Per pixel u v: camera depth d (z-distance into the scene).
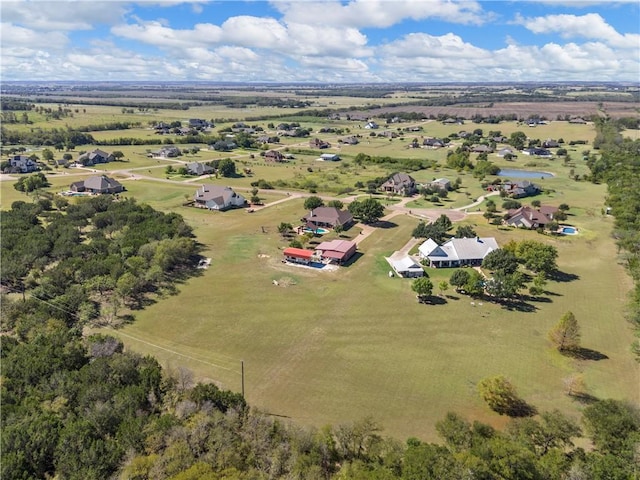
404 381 59.44
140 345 67.19
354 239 115.31
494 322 74.88
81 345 60.56
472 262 99.56
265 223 127.31
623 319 75.88
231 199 143.12
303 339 69.38
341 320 75.19
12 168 182.25
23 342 64.56
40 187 156.88
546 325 74.00
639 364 63.66
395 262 99.25
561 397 56.62
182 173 188.12
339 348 67.00
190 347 66.88
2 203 138.62
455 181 177.25
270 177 187.62
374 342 68.69
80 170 192.12
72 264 85.81
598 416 46.09
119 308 77.38
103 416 46.25
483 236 116.75
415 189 165.12
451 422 46.66
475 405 54.94
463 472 37.25
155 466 40.00
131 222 112.75
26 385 53.03
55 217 122.00
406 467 38.94
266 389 57.53
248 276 92.19
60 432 44.78
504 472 38.47
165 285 87.06
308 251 100.62
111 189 156.62
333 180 182.25
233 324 73.56
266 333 71.00
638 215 121.69
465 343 68.62
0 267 84.50
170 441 43.44
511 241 103.31
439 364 63.25
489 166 193.75
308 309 78.75
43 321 67.31
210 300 81.69
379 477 38.25
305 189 168.00
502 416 52.88
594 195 157.88
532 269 94.25
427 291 80.25
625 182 157.50
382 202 150.62
